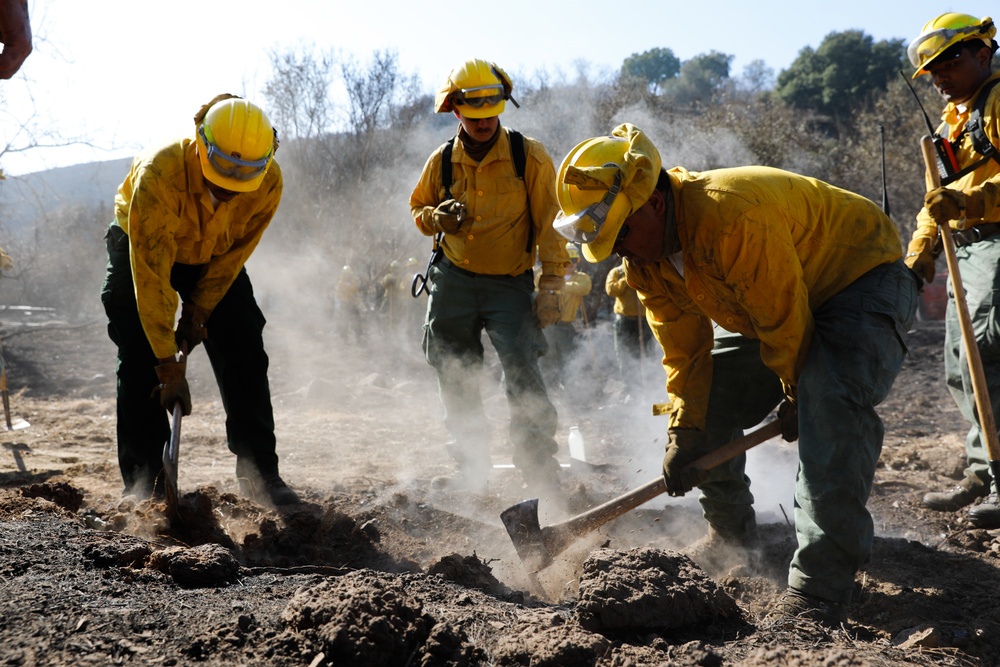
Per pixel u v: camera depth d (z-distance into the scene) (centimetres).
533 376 480
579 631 239
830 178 2283
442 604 272
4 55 261
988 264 431
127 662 210
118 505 393
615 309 1076
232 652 220
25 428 743
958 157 448
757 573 349
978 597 326
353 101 2125
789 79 5597
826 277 303
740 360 345
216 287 415
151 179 370
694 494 498
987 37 430
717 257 284
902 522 442
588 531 331
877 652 248
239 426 446
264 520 386
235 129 360
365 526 382
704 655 231
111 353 1630
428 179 483
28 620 226
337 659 216
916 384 1062
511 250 471
